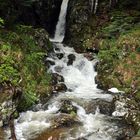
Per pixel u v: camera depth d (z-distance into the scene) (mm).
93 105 11922
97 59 15773
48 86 13281
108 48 15930
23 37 14727
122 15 17766
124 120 11211
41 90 12797
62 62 15727
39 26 20062
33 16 19531
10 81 11273
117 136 9992
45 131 10086
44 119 10938
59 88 13508
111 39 16281
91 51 16953
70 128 10367
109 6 19234
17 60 12734
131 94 12891
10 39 13570
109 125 10797
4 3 15312
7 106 10641
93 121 11055
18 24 16031
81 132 10102
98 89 14141
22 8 18031
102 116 11531
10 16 15727
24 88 12164
